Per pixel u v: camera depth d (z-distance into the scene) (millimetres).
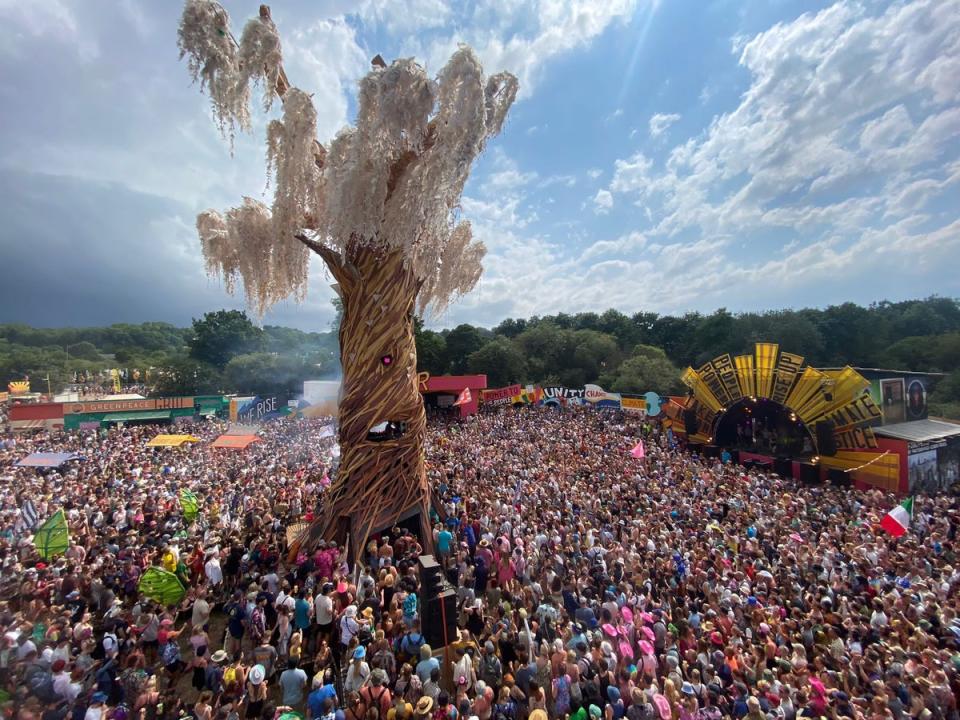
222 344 97250
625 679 8906
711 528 16406
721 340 83938
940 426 29953
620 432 40094
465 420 49656
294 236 14875
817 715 8008
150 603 10703
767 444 31797
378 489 14125
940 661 8859
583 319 111625
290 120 13445
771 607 11359
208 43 11828
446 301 19141
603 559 13062
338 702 8750
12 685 7637
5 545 14133
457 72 11992
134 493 19641
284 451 31344
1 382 98312
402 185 13289
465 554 13492
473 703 7883
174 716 8172
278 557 12703
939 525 18078
